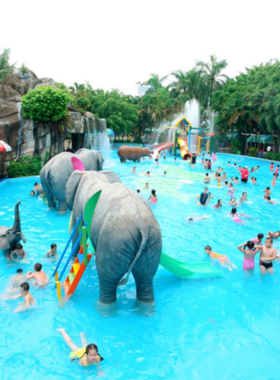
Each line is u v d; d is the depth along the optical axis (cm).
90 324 534
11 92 2267
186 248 893
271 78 3108
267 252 732
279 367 454
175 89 4819
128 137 5228
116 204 512
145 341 501
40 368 443
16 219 758
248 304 616
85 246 602
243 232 1037
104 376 432
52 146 2242
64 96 2062
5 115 1828
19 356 464
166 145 3169
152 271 514
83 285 659
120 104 4303
